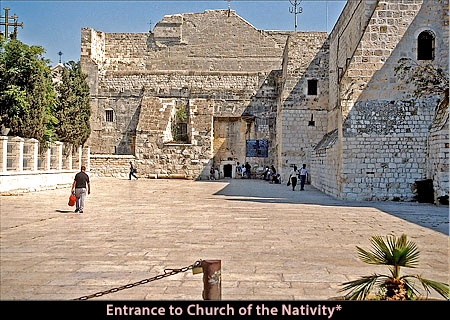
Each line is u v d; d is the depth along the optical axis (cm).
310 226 1341
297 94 3522
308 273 816
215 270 612
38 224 1384
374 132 2159
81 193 1661
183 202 2053
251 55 5244
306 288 726
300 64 3528
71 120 3080
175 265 873
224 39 5259
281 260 913
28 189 2461
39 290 711
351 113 2177
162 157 3944
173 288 730
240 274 808
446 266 872
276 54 5231
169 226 1344
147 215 1598
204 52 5256
